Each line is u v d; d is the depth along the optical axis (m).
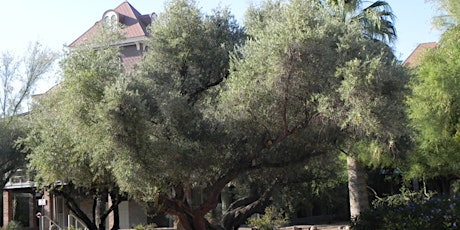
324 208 32.09
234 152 10.30
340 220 32.44
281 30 8.37
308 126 9.26
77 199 17.16
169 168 9.27
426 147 15.06
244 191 13.55
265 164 10.83
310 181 12.81
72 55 9.41
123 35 10.95
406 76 8.68
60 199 28.25
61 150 10.36
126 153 8.78
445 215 10.20
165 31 11.02
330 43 8.75
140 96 8.88
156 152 8.94
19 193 29.97
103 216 16.05
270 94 8.67
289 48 8.23
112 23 11.13
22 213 30.64
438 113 13.98
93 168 10.12
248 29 10.79
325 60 8.43
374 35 15.76
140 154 8.81
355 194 15.03
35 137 11.16
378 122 8.04
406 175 17.44
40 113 11.55
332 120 8.62
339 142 10.45
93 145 9.12
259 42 8.72
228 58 11.04
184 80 11.08
